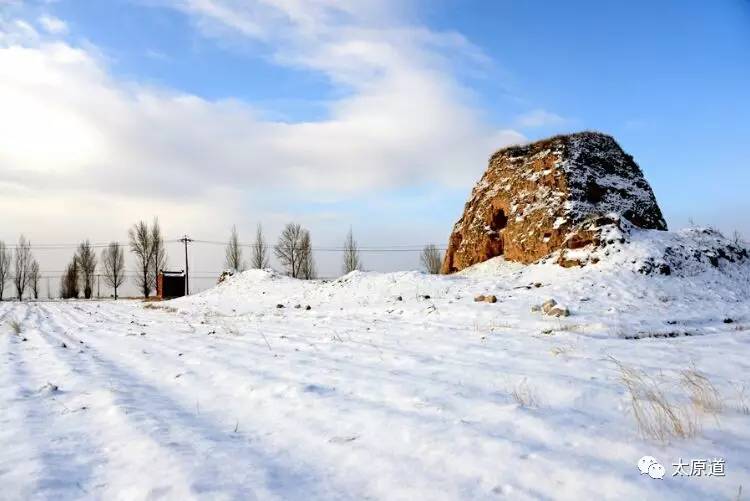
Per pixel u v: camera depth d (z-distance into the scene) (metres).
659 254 20.16
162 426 5.50
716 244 23.59
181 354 11.06
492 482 3.83
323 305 23.38
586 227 22.52
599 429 4.86
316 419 5.70
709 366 7.56
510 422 5.23
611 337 11.41
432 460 4.32
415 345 10.98
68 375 8.78
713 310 15.30
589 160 28.05
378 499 3.62
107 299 70.19
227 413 6.12
